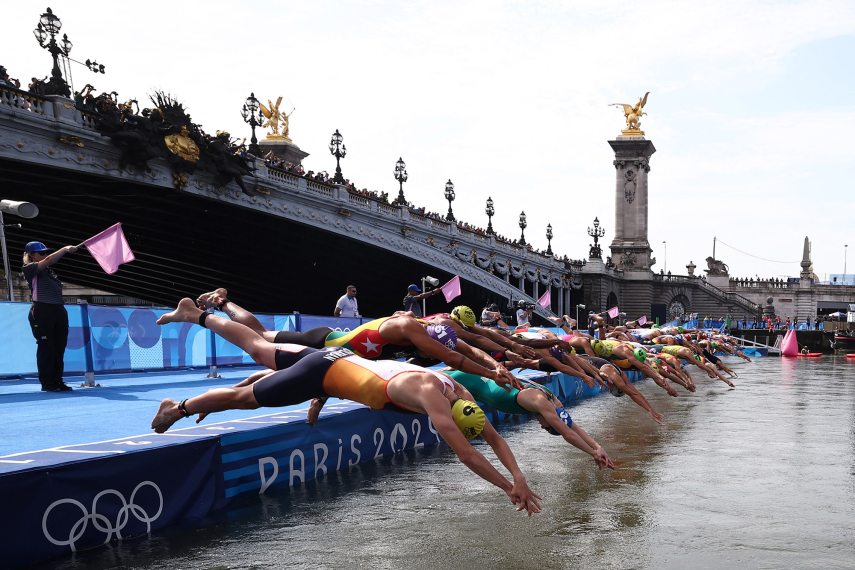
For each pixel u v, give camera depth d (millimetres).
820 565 5324
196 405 6129
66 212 41625
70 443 7125
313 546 5746
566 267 80375
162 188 36594
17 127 29188
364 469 8797
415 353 7922
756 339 64125
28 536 5223
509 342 7812
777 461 9352
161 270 59000
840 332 61469
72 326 13922
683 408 15891
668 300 97812
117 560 5398
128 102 34375
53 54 31734
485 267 64438
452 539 5938
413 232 54344
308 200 44438
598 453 7402
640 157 98000
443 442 11148
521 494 5223
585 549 5684
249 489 7324
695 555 5539
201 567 5254
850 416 14258
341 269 57062
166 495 6324
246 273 58531
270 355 6422
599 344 14766
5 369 13117
